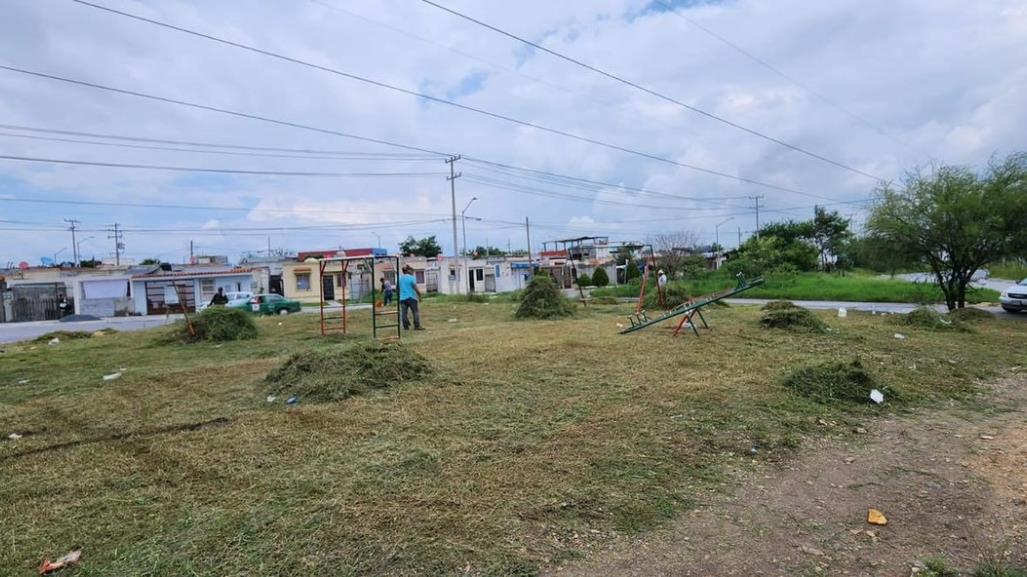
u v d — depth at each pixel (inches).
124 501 136.9
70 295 1348.4
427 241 2687.0
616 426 190.9
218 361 363.3
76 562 109.0
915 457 168.6
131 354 417.1
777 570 107.5
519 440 177.8
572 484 144.4
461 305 921.5
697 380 258.1
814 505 136.0
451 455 164.9
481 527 121.9
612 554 112.7
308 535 118.1
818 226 2073.1
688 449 170.6
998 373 284.0
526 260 1967.3
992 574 105.4
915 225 563.8
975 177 547.8
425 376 270.2
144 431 197.2
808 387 236.1
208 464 160.7
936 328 444.5
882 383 244.1
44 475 155.3
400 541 115.7
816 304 892.6
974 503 136.9
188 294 1418.6
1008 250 529.0
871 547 116.5
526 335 434.0
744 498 139.4
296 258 1836.9
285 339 487.2
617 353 335.3
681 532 122.0
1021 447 176.1
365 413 211.2
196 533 119.7
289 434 187.6
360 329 551.2
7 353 464.1
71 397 260.5
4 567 107.6
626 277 1770.4
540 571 106.3
